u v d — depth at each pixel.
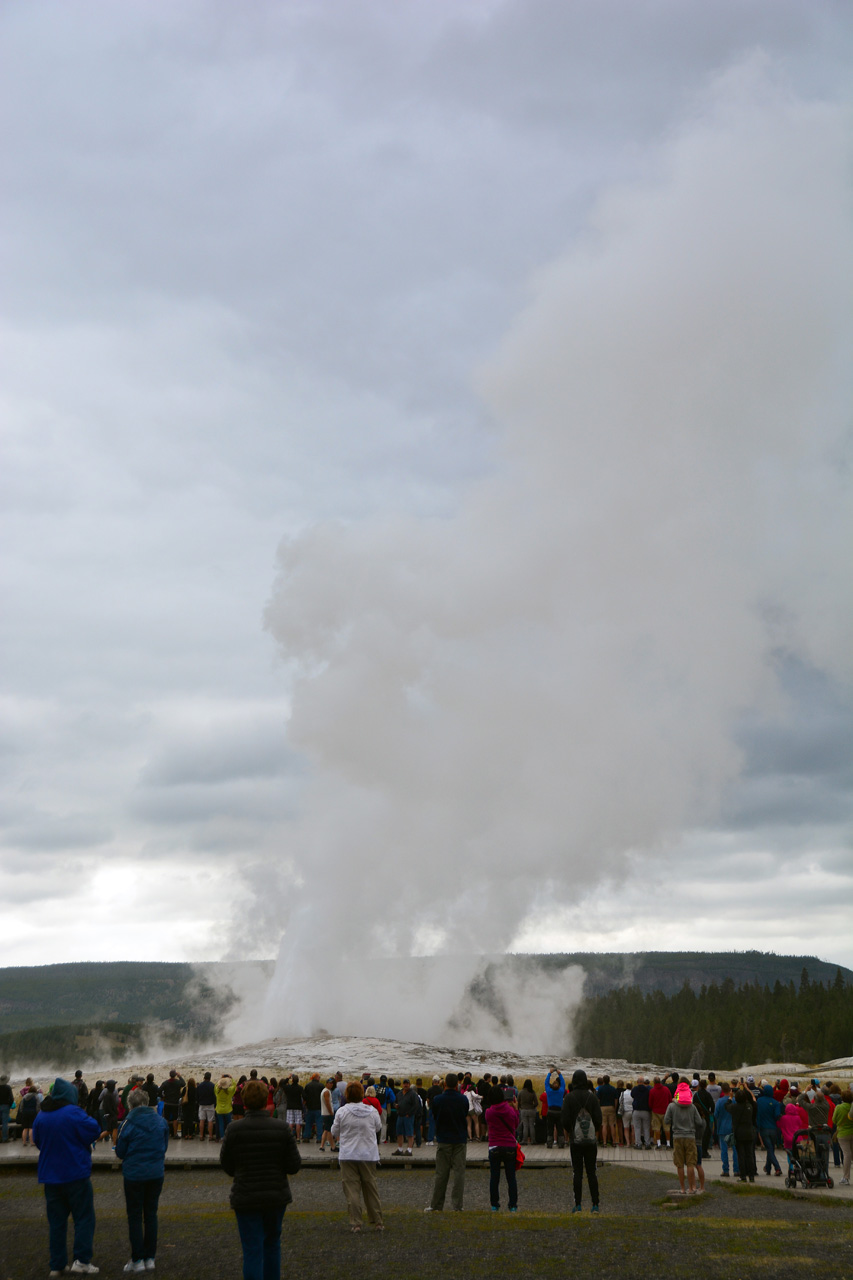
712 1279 10.79
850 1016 159.12
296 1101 30.73
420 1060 50.78
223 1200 19.17
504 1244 12.92
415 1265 11.69
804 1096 27.92
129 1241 13.20
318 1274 11.32
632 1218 15.16
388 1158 25.88
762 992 189.12
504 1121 16.95
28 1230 15.63
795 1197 18.88
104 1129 29.66
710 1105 28.38
